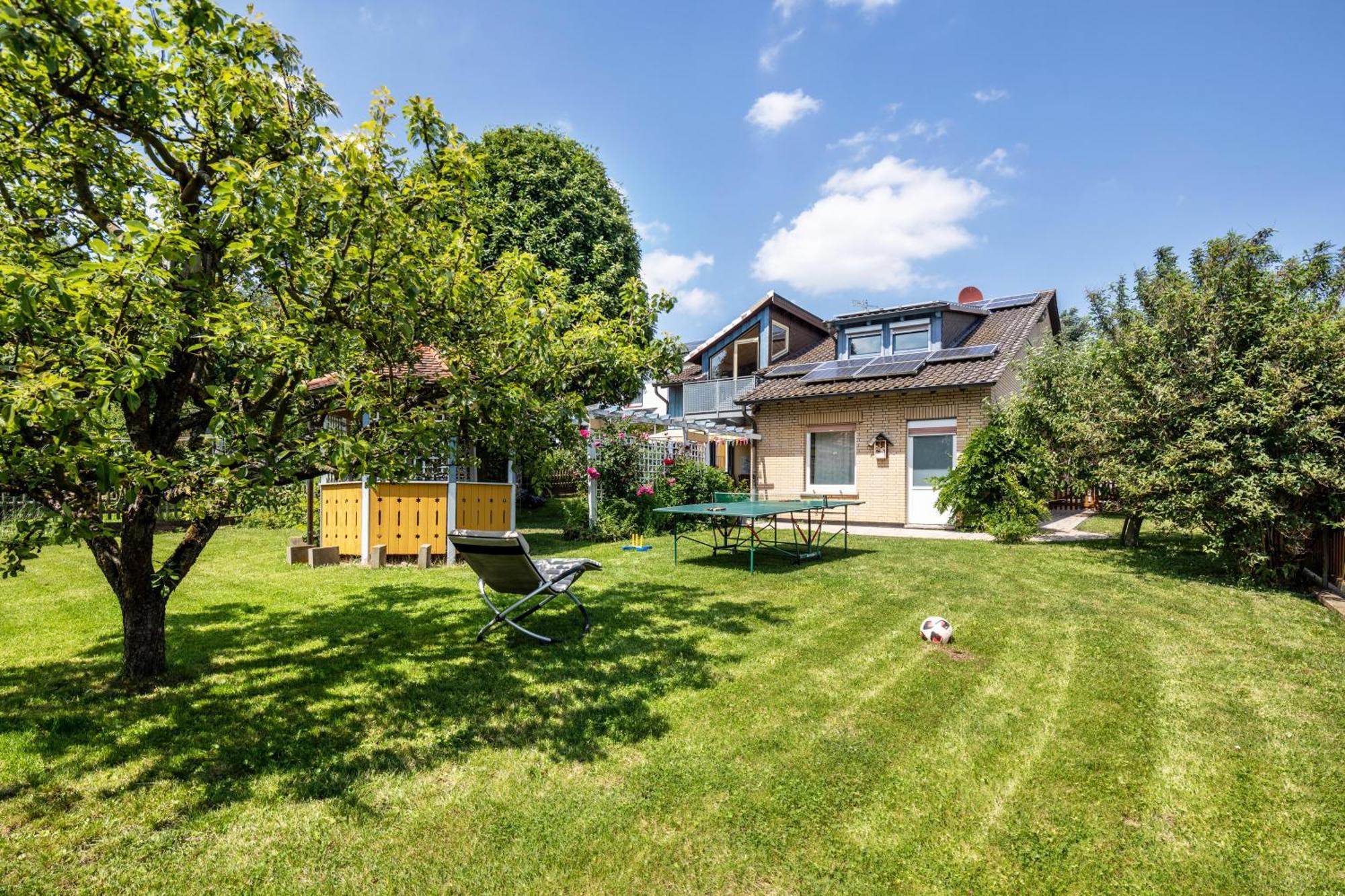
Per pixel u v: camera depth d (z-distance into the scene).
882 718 3.77
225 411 3.67
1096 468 9.28
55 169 4.10
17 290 2.52
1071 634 5.47
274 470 3.60
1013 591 7.23
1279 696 4.05
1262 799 2.90
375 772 3.18
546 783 3.07
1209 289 7.42
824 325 23.06
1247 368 7.10
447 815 2.81
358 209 3.59
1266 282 7.25
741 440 17.59
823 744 3.44
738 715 3.84
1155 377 7.65
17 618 6.09
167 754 3.36
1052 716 3.78
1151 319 8.94
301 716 3.86
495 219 20.73
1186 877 2.39
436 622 6.04
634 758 3.31
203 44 3.85
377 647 5.25
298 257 3.52
